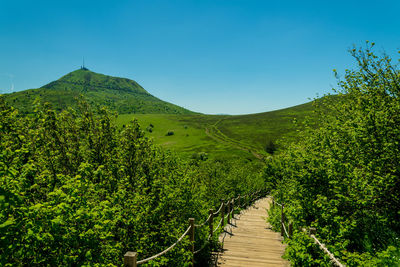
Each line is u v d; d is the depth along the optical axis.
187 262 5.97
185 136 113.50
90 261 3.61
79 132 6.83
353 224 6.07
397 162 7.02
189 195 7.55
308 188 8.06
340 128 8.79
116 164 6.49
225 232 11.49
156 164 7.49
